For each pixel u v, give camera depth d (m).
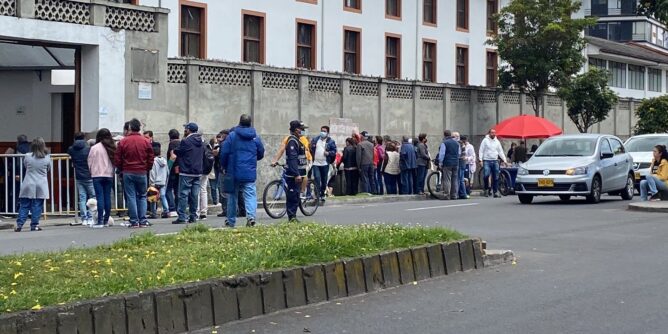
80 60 23.80
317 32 39.09
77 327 7.93
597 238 16.34
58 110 28.67
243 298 9.43
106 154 18.89
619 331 8.94
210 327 9.02
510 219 19.98
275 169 28.86
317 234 12.04
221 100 27.19
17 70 28.69
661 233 17.17
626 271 12.59
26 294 8.25
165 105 25.45
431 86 36.41
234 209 17.12
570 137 26.11
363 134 29.16
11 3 21.70
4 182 20.80
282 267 10.02
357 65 41.38
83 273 9.41
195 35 33.69
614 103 44.72
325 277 10.41
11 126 29.16
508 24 41.56
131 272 9.49
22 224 18.11
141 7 24.62
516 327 9.09
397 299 10.52
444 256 12.25
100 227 18.73
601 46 60.28
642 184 24.22
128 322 8.32
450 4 47.12
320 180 25.44
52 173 20.33
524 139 35.78
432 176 29.66
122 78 24.14
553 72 41.31
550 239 16.17
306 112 30.17
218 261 10.18
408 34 44.22
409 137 32.31
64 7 22.81
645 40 85.50
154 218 21.11
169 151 21.64
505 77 41.34
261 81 28.41
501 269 12.79
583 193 24.53
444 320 9.41
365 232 12.26
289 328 9.02
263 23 36.44
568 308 10.04
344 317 9.53
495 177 30.25
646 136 30.53
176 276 9.26
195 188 19.70
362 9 41.53
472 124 38.94
